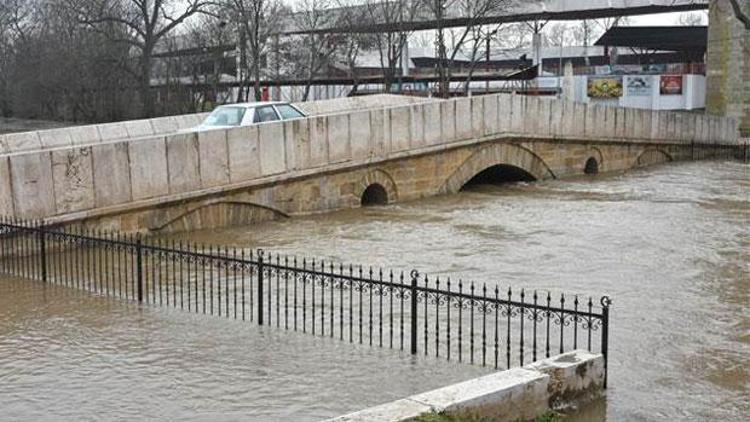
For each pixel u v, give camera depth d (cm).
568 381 891
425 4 6212
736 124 4862
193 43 6269
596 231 2231
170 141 2092
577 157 3659
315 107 3519
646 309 1413
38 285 1537
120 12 5488
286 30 6700
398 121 2748
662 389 1008
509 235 2167
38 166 1811
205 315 1335
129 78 5228
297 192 2453
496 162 3194
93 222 1919
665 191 3142
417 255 1888
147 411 909
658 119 4156
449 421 734
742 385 1030
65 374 1034
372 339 1202
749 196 2988
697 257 1877
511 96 3209
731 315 1377
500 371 957
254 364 1073
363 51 6650
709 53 5350
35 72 5394
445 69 6000
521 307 1058
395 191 2788
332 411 908
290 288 1559
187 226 2161
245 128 2277
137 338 1194
